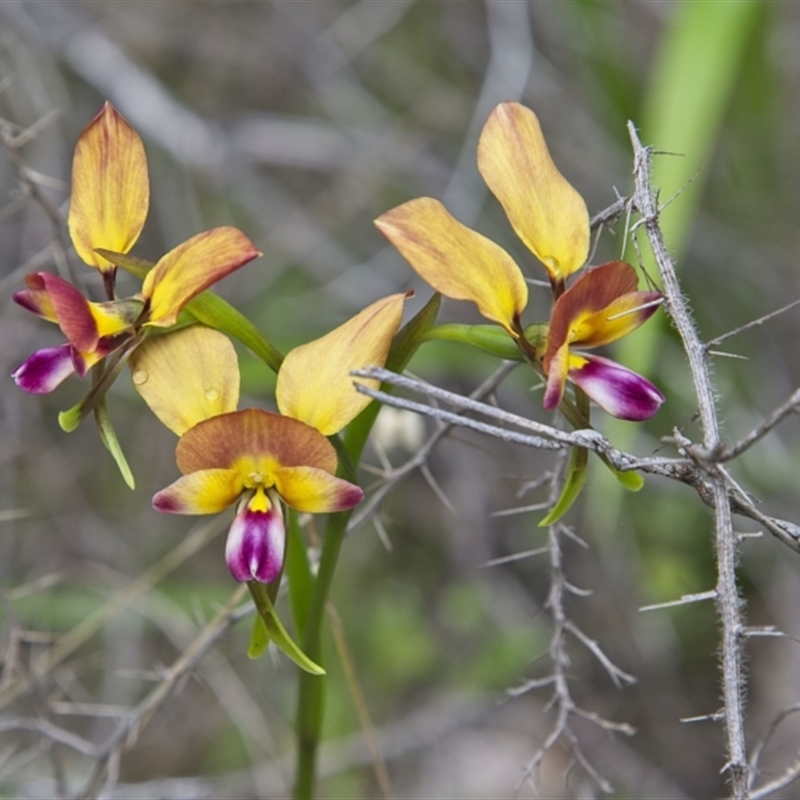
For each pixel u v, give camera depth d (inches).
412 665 279.3
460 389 293.3
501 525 303.6
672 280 118.5
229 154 322.0
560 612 161.5
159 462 304.0
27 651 255.4
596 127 302.2
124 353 119.3
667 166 194.9
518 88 277.4
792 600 281.6
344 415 118.3
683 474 113.1
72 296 115.2
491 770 273.6
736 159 298.8
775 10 264.8
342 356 119.4
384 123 331.3
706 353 116.8
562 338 116.0
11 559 288.5
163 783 233.8
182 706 281.4
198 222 297.9
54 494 300.2
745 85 277.4
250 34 342.6
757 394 291.7
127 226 126.3
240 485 117.3
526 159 127.7
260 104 352.8
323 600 142.7
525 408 289.9
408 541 304.5
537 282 134.6
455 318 303.4
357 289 306.2
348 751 259.9
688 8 201.8
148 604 257.6
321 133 328.8
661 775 272.5
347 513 137.5
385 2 331.0
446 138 334.6
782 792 263.0
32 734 254.5
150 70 328.5
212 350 120.5
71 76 321.7
